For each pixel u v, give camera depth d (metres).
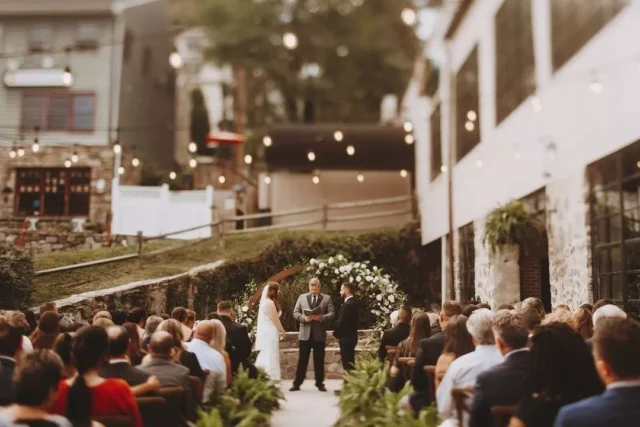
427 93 21.92
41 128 24.62
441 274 20.36
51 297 13.91
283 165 23.25
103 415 4.29
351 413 7.28
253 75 33.72
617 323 2.86
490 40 15.98
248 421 6.32
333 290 15.05
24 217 23.03
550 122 12.53
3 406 4.64
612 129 10.16
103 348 4.41
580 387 3.49
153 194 21.97
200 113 34.59
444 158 19.31
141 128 27.31
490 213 13.86
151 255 17.45
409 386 6.62
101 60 24.84
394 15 34.00
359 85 34.22
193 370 6.39
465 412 4.78
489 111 15.89
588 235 11.06
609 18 10.31
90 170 23.98
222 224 18.58
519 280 14.00
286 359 13.52
